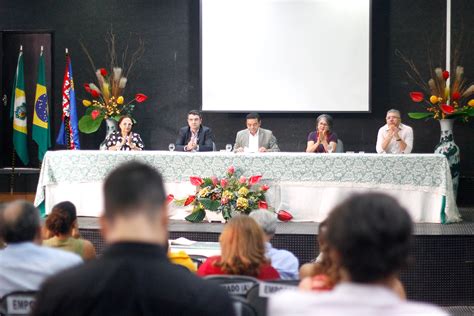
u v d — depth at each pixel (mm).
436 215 7531
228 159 7543
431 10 10000
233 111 10070
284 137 10188
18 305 2914
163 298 1875
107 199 1886
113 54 10328
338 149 8297
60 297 1869
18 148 10148
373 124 10109
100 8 10344
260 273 3656
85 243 4414
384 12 10039
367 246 1607
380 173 7523
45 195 7758
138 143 8508
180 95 10359
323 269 2873
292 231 6914
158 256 1911
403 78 10062
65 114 9914
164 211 1928
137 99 9820
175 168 7602
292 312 1602
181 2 10297
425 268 6801
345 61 9938
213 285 1944
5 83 10500
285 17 9953
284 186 7531
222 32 10016
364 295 1601
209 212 7520
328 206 7496
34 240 3137
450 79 9742
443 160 7508
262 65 10000
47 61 10477
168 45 10336
